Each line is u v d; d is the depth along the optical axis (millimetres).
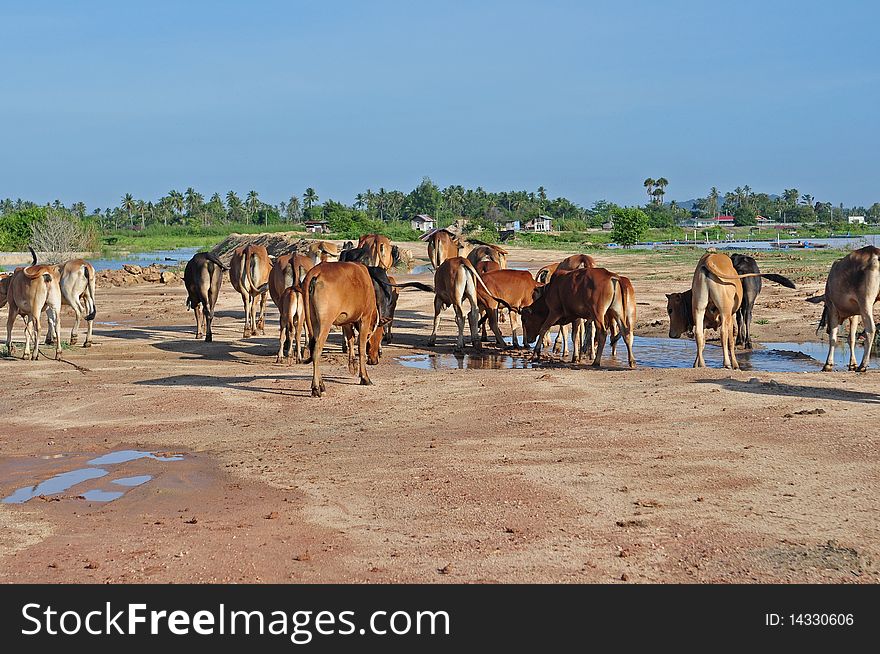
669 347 21562
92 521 8492
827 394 13242
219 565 7328
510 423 12156
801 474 9328
